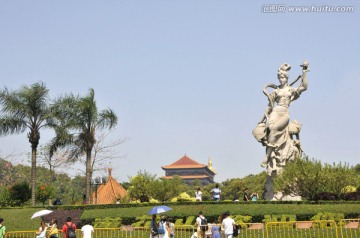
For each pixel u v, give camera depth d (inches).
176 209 1588.3
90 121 2110.0
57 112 2079.2
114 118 2138.3
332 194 1676.9
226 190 4434.1
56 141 2117.4
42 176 3265.3
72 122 2082.9
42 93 2046.0
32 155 2023.9
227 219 1079.0
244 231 1302.9
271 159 1937.7
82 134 2112.5
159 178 2812.5
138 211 1616.6
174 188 2753.4
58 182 3427.7
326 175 1662.2
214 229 1092.5
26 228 1592.0
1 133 2006.6
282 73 1995.6
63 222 1619.1
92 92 2119.8
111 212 1636.3
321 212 1476.4
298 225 1298.0
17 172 3157.0
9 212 1717.5
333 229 1210.6
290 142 1939.0
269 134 1945.1
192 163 7165.4
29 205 2020.2
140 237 1322.6
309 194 1690.5
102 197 2731.3
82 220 1620.3
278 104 1968.5
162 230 1161.4
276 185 1718.8
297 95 1991.9
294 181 1679.4
